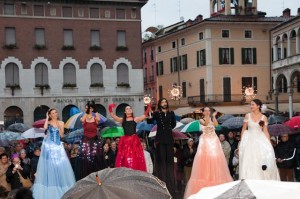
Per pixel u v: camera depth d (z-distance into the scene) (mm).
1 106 45844
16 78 46406
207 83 56562
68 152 17344
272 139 16969
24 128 24906
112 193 5871
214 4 64500
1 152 14430
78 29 48156
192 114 56125
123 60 49500
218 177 11992
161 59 67500
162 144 12281
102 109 49094
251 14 60125
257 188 5109
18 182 12938
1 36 45938
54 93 47312
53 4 47312
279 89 56094
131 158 12000
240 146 11719
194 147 17359
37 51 46906
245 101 56531
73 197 5922
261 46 58094
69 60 47812
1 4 45938
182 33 61719
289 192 4996
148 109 12484
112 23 49188
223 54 56969
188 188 12188
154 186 6137
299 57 46219
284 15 61969
